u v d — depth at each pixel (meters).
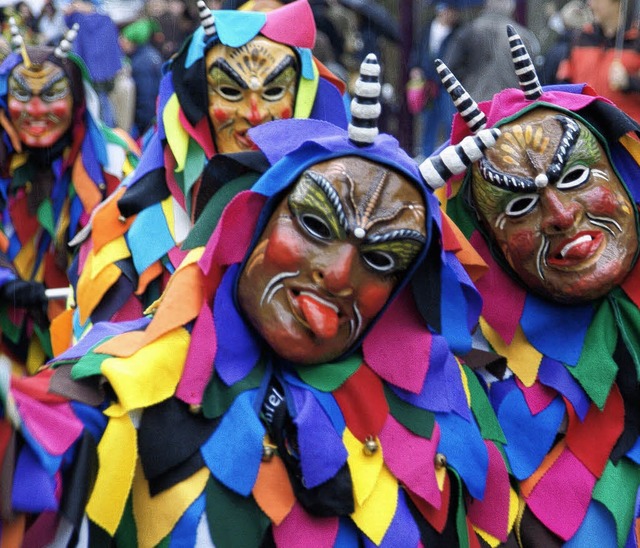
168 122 4.76
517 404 3.87
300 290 3.26
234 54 4.77
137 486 3.33
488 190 3.78
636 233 3.89
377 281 3.30
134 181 4.73
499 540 3.65
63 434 3.17
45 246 5.69
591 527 3.81
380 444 3.44
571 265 3.78
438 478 3.46
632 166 3.94
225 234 3.31
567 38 8.03
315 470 3.29
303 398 3.36
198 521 3.27
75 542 3.22
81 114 5.72
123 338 3.36
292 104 4.90
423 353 3.50
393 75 10.77
